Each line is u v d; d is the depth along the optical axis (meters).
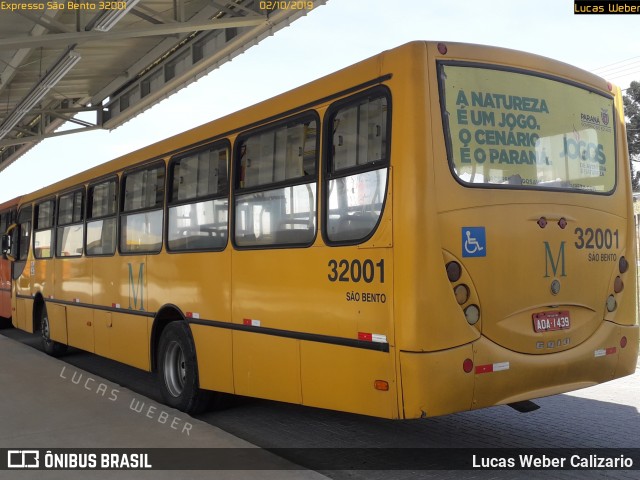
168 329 7.34
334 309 5.02
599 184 5.58
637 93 33.91
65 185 10.90
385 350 4.57
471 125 4.79
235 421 6.84
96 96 22.25
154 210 7.83
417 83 4.59
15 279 13.39
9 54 15.77
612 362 5.43
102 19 11.24
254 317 5.93
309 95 5.45
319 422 6.76
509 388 4.73
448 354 4.44
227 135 6.50
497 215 4.79
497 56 5.00
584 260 5.28
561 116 5.36
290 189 5.59
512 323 4.79
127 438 5.72
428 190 4.49
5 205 14.66
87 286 9.71
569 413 6.82
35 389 7.81
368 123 4.87
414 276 4.41
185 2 14.40
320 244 5.19
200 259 6.80
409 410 4.39
